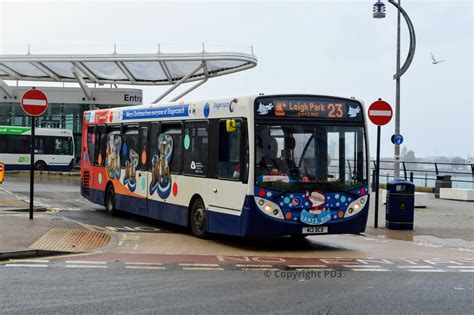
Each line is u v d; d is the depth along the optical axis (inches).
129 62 1497.3
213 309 289.0
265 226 468.1
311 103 487.2
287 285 349.7
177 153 577.3
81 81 1649.9
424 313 288.4
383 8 969.5
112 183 718.5
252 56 1424.7
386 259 456.4
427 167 1293.1
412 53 882.1
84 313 276.8
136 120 665.6
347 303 306.8
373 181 1127.0
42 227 534.9
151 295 316.5
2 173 693.3
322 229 482.9
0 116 1870.1
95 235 523.5
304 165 480.4
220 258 443.2
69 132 1711.4
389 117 645.9
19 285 334.0
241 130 479.8
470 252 502.6
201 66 1515.7
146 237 545.0
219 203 504.1
